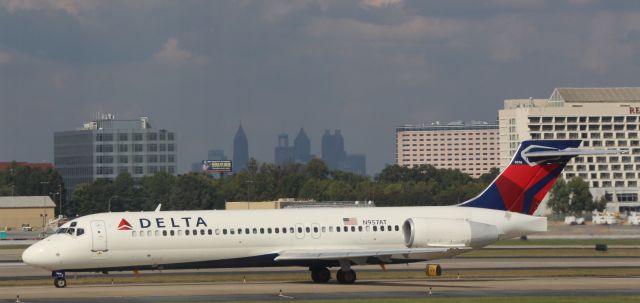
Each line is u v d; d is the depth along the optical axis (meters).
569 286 189.00
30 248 190.25
